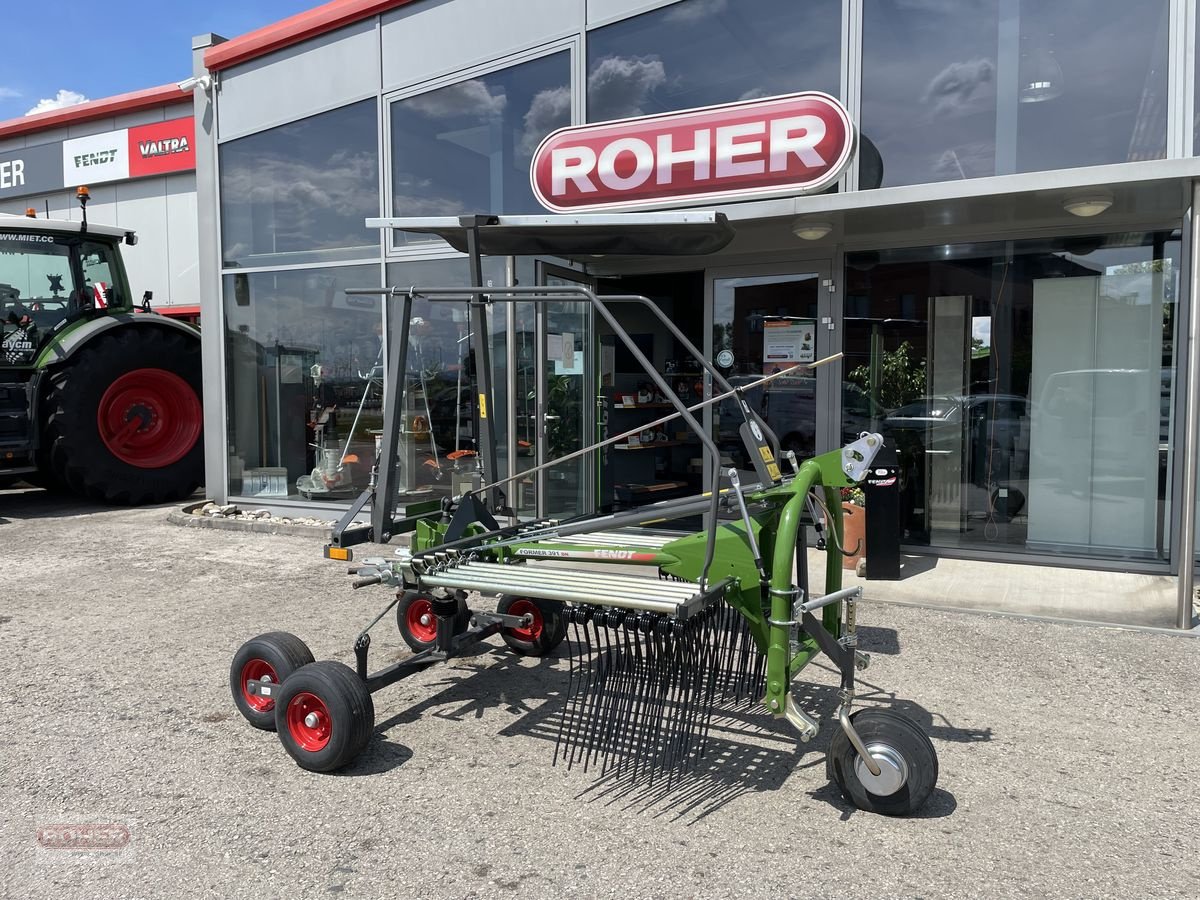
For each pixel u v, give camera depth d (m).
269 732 3.57
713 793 3.03
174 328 9.74
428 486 7.69
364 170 8.02
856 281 6.65
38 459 9.09
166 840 2.73
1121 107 5.48
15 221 8.73
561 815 2.88
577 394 7.45
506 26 7.26
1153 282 5.86
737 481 2.94
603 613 3.02
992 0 5.72
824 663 4.29
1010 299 6.28
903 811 2.83
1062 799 2.95
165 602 5.54
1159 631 4.65
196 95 8.91
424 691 4.03
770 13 6.35
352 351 8.16
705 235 4.97
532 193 7.26
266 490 8.77
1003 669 4.16
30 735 3.53
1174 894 2.40
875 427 6.68
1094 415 6.10
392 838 2.74
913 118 5.99
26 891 2.46
